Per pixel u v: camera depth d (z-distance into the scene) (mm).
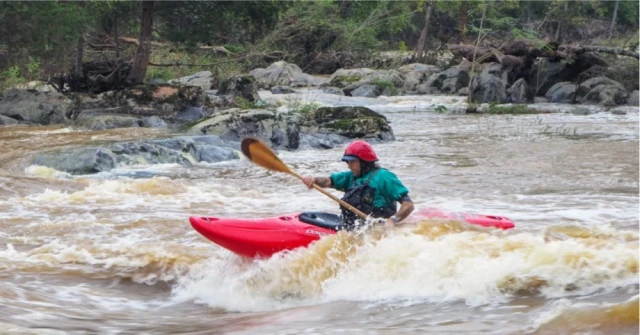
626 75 49625
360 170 10234
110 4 39094
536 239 9727
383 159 22984
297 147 26266
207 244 12023
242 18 45531
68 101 34031
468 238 9633
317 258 9531
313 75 62938
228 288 9594
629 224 13320
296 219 10164
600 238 11062
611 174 19547
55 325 7441
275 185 18609
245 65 54812
